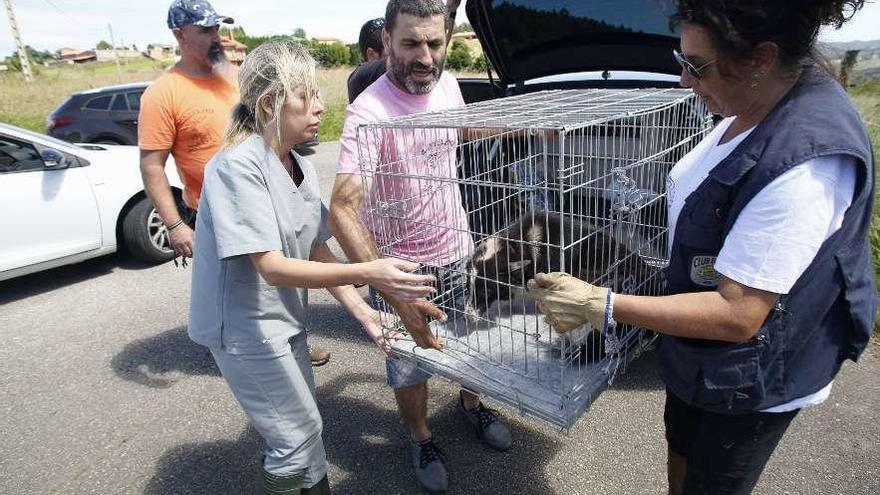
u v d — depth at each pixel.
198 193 3.28
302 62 1.69
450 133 2.21
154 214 5.54
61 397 3.33
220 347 1.90
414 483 2.53
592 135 1.70
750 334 1.18
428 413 3.00
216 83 3.21
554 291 1.40
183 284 5.12
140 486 2.59
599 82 3.63
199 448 2.84
